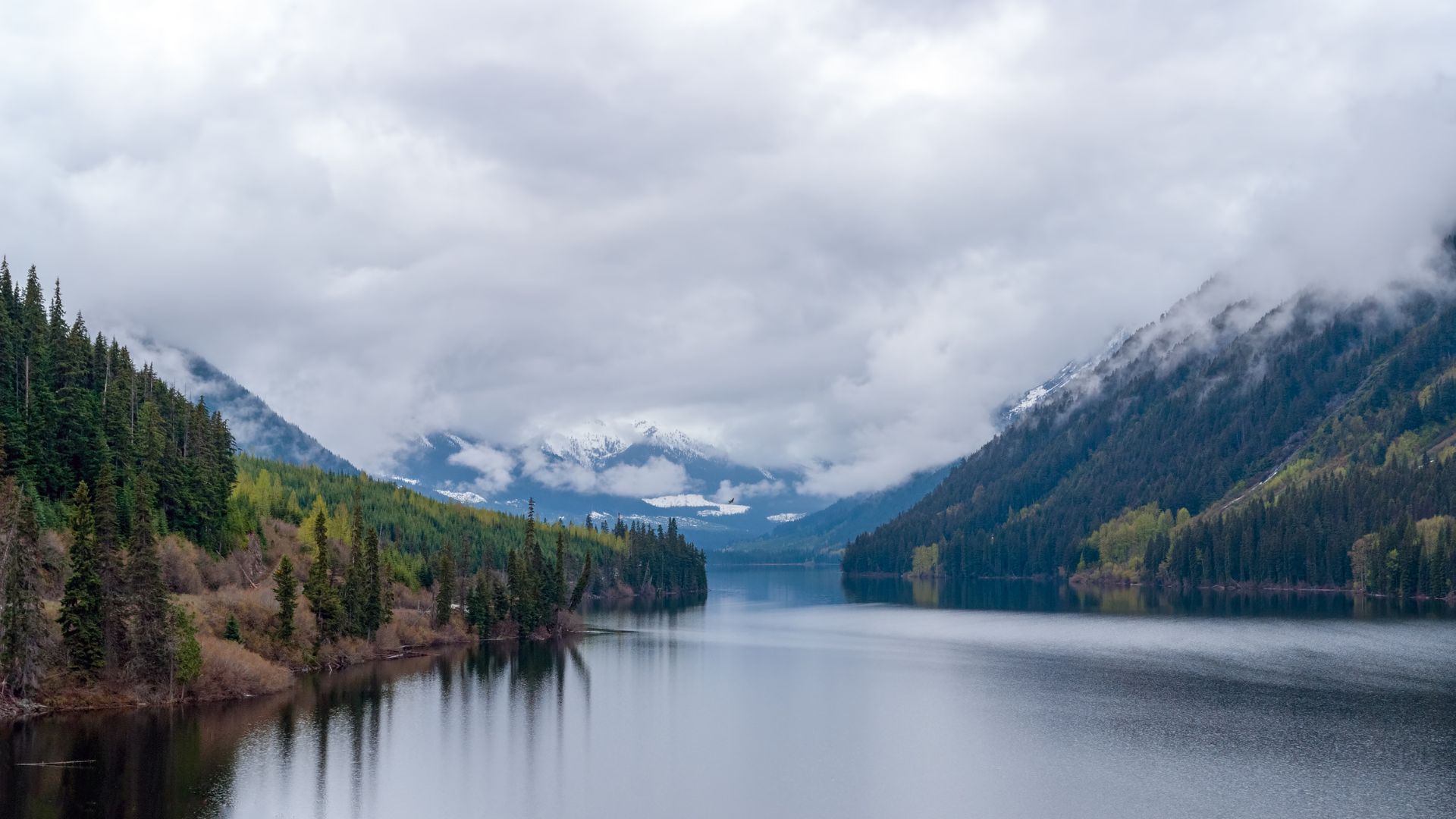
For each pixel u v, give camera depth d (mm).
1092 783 102688
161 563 151000
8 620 116875
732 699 147000
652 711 138125
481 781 104188
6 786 95438
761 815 94750
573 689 153875
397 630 191875
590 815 94688
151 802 93062
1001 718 132250
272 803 94688
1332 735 119750
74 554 122688
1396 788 99625
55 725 114875
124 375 195250
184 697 129625
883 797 99688
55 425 162375
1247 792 98875
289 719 125438
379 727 124875
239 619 155000
